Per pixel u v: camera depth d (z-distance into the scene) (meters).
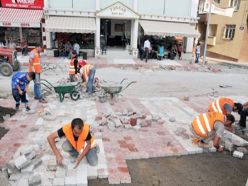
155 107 9.98
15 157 5.71
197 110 9.84
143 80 15.23
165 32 22.91
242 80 17.12
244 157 6.42
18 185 4.77
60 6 22.72
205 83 15.41
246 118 8.58
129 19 24.11
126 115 8.56
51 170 5.25
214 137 6.54
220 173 5.69
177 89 13.42
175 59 25.11
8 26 21.55
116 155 6.05
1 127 7.30
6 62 14.62
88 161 5.47
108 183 5.10
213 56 31.38
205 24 32.94
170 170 5.70
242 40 26.70
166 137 7.14
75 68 11.81
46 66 17.42
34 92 10.07
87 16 22.61
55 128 7.38
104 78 15.12
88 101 10.12
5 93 10.90
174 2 24.80
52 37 23.17
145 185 5.13
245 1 25.80
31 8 22.27
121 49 25.33
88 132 5.18
